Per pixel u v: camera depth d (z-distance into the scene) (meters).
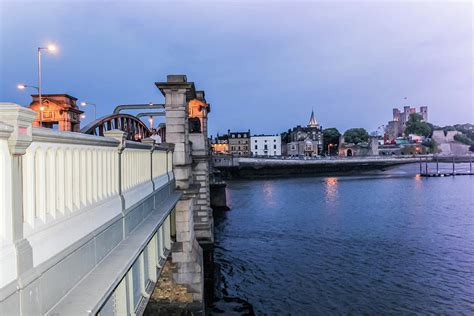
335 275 21.50
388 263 23.70
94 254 5.02
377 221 37.75
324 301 17.88
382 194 60.56
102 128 17.41
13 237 3.16
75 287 4.34
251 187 74.50
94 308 3.90
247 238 30.77
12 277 3.09
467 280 20.53
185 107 15.36
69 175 4.41
